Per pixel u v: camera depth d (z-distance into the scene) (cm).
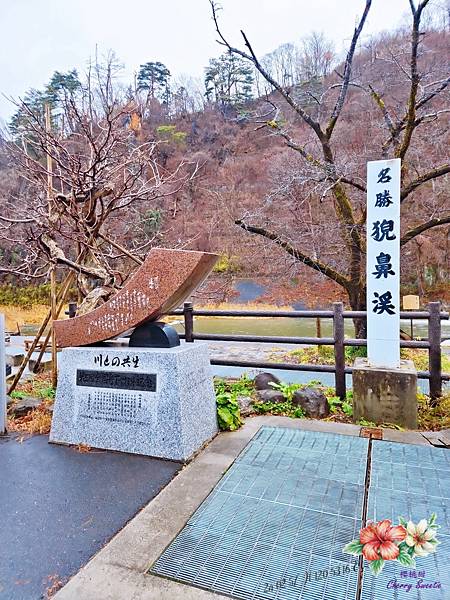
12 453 262
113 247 539
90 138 406
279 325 1322
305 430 286
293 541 164
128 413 256
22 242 454
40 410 348
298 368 376
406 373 295
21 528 182
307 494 198
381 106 760
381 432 280
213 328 1271
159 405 248
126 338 306
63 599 139
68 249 561
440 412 315
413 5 632
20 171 608
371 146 938
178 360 246
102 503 201
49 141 421
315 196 984
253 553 158
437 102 880
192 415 255
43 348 508
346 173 736
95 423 266
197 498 198
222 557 157
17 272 428
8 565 158
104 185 424
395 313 307
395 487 203
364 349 746
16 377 426
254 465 231
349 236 783
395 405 297
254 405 339
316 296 1720
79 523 185
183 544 165
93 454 257
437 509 183
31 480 225
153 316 263
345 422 316
